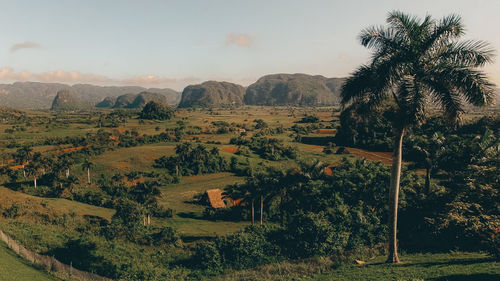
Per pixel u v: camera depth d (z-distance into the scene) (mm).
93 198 69438
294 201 48156
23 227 36500
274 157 116188
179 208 70500
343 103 18812
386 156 108438
